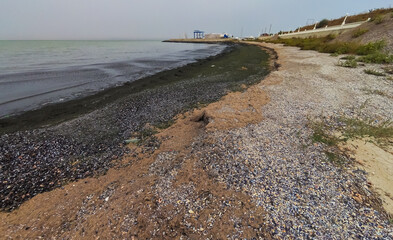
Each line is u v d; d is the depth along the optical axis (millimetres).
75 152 5879
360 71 12914
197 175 4137
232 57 28422
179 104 9406
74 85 13523
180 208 3381
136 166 4992
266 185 3752
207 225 3020
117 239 2994
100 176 4758
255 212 3172
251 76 15359
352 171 4078
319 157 4559
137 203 3607
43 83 13844
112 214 3463
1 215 3740
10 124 7977
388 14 20703
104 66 21625
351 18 37438
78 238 3131
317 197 3451
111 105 9531
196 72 18172
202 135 5930
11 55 32625
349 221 2990
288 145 5086
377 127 5766
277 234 2805
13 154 5691
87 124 7641
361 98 8297
